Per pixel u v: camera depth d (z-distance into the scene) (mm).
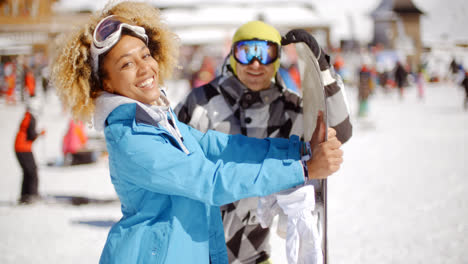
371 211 5133
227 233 2301
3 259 4012
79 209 5641
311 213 1844
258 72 2375
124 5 1893
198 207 1634
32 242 4449
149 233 1546
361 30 41875
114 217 5293
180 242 1550
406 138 10141
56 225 4980
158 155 1497
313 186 1804
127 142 1509
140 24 1891
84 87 1673
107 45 1600
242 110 2410
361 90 14102
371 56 26562
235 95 2414
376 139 10289
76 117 1746
